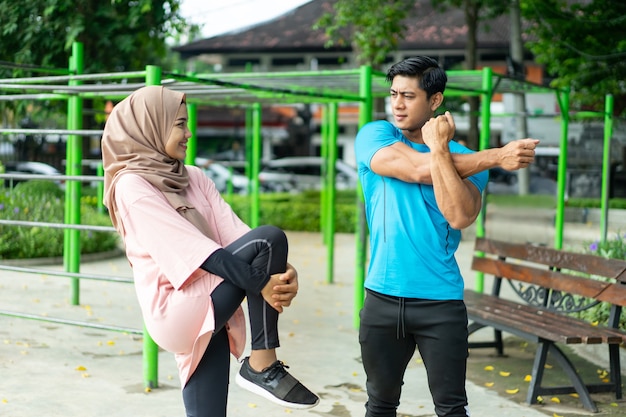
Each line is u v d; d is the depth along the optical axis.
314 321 7.48
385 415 3.53
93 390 5.12
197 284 2.98
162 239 2.96
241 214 16.20
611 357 5.22
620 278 5.24
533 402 5.05
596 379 5.68
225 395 3.13
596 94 11.93
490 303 6.16
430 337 3.31
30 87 5.66
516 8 15.91
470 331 6.04
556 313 5.74
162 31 11.36
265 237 3.03
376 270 3.39
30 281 9.10
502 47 26.55
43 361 5.77
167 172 3.10
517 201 12.95
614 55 10.81
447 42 26.75
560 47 11.52
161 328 2.98
